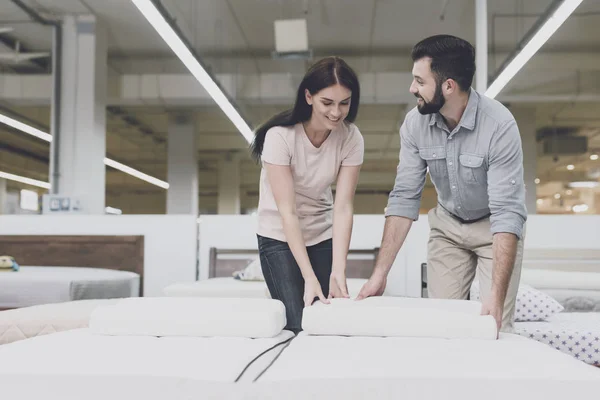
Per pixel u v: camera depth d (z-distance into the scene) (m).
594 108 10.37
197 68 5.91
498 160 1.82
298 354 1.19
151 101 8.59
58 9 6.36
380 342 1.33
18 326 2.38
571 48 7.99
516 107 10.12
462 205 2.02
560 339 2.37
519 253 1.96
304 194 1.99
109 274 3.78
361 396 0.88
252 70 9.10
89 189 6.20
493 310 1.54
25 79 7.77
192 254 4.38
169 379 0.93
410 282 4.09
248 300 1.55
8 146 11.94
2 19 6.60
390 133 12.30
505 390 0.90
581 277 3.31
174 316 1.41
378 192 18.41
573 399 0.88
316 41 7.88
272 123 1.91
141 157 14.84
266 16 6.99
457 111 1.82
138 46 7.82
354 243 4.17
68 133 6.27
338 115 1.77
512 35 7.50
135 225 4.42
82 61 6.39
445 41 1.74
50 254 4.46
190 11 6.81
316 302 1.60
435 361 1.11
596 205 18.83
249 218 4.35
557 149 11.64
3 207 14.50
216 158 14.99
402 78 8.40
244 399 0.88
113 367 1.05
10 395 0.90
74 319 2.40
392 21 7.18
